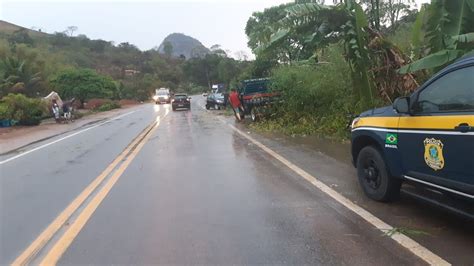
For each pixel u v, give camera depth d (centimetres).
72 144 1508
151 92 8688
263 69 3347
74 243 496
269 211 590
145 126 2120
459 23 877
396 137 545
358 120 644
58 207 654
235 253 453
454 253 434
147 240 497
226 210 601
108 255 459
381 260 423
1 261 456
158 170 914
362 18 1052
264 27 1217
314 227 522
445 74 471
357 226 520
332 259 430
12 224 580
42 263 445
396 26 1859
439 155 468
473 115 423
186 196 684
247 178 800
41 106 2803
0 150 1472
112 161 1065
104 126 2289
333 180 755
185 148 1235
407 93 1085
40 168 1027
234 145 1263
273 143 1268
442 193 478
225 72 8381
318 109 1525
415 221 530
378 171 606
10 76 3884
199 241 489
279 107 1780
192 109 3816
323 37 1148
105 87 5191
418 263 414
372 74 1132
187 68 12900
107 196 705
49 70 5409
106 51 13325
